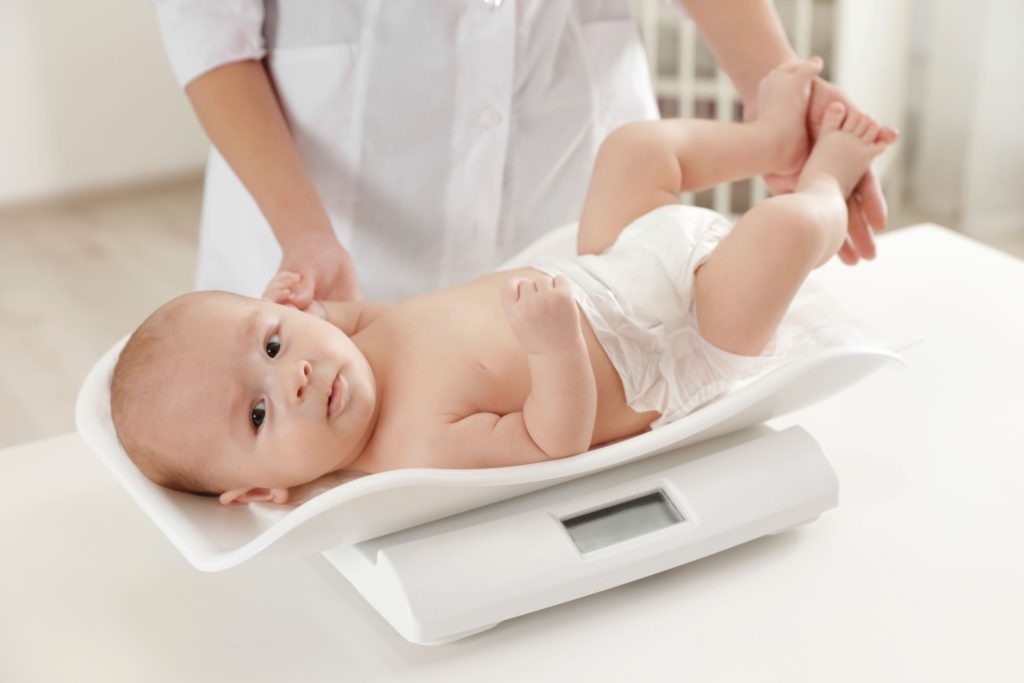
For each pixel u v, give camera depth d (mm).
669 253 984
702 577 835
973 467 938
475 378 917
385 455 921
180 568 887
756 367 980
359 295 1096
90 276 3031
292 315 911
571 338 809
